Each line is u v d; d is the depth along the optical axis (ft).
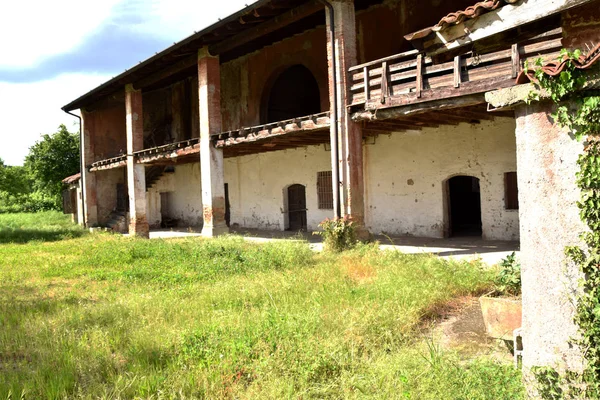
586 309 10.18
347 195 36.01
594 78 9.90
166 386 13.14
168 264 35.73
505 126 40.27
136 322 19.49
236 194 69.41
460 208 57.77
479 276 23.54
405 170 47.65
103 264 37.81
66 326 19.33
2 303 24.22
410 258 29.58
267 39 55.72
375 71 33.71
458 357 14.33
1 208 147.95
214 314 19.85
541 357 10.95
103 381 14.05
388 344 15.60
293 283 24.59
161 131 78.84
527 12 22.24
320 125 38.55
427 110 30.94
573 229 10.38
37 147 117.50
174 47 47.98
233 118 64.13
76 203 91.56
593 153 9.98
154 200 82.53
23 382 13.58
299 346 14.75
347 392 12.25
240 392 12.65
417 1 43.32
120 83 61.98
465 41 25.03
